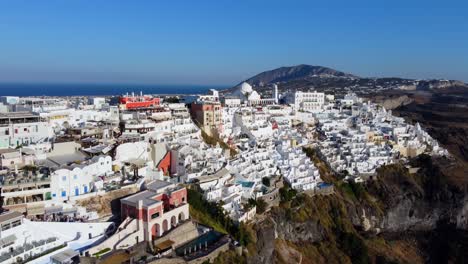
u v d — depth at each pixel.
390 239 162.00
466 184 181.12
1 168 98.19
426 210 178.88
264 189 133.88
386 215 169.88
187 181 117.00
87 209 93.50
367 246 143.88
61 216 86.75
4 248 71.75
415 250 158.38
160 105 194.00
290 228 131.12
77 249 80.00
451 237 165.12
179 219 98.12
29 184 89.25
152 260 78.38
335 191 162.88
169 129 160.50
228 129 197.50
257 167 147.62
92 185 99.50
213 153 145.62
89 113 157.00
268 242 114.06
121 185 101.75
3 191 86.88
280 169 154.62
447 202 178.50
